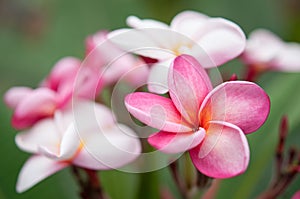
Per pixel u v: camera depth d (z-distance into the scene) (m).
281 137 0.52
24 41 0.83
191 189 0.50
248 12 0.77
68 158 0.46
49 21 0.84
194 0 0.76
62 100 0.51
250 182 0.58
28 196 0.63
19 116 0.51
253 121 0.41
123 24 0.75
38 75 0.74
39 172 0.48
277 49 0.58
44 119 0.51
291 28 0.76
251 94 0.41
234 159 0.40
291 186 0.62
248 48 0.57
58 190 0.63
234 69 0.67
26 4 0.95
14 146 0.63
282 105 0.62
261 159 0.59
